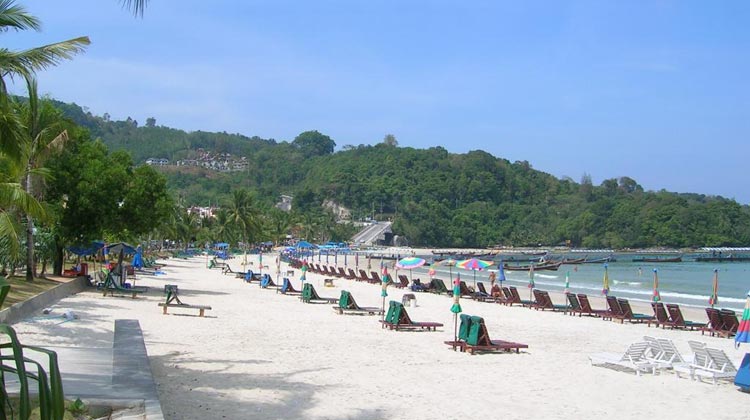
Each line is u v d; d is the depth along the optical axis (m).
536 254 171.50
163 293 32.06
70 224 30.55
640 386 13.48
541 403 11.69
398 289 44.50
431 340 19.30
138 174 32.19
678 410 11.58
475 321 17.11
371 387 12.40
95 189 29.73
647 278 81.88
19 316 18.88
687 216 193.62
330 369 14.07
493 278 46.84
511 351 17.61
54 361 5.30
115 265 36.00
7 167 18.61
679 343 21.16
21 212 23.86
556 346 19.19
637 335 22.77
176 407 10.11
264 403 10.68
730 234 190.25
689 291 58.91
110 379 10.09
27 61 12.74
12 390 9.03
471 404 11.38
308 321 23.09
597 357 15.84
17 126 13.28
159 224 33.72
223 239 123.31
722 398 12.57
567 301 35.16
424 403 11.30
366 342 18.44
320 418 9.98
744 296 54.97
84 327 17.97
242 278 49.91
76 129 31.31
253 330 19.95
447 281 67.06
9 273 30.33
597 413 11.13
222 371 13.20
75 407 8.47
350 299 26.14
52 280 30.09
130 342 12.98
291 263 84.00
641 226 196.38
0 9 11.32
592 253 175.88
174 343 16.61
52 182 29.31
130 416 8.44
